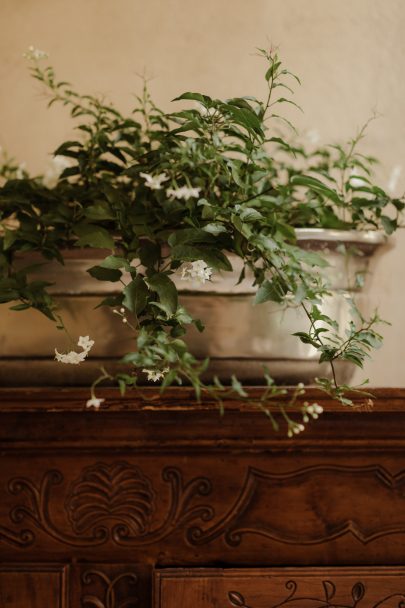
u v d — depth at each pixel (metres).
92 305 0.84
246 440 0.82
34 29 1.38
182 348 0.75
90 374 0.85
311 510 0.82
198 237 0.80
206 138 0.85
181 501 0.82
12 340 0.85
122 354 0.84
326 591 0.81
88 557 0.82
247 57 1.37
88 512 0.82
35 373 0.86
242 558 0.82
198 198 0.86
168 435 0.82
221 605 0.80
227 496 0.82
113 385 0.86
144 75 1.37
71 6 1.39
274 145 1.35
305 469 0.83
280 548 0.82
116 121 0.99
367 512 0.82
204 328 0.81
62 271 0.84
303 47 1.37
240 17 1.38
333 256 0.88
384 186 1.34
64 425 0.82
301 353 0.86
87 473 0.83
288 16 1.38
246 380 0.86
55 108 1.37
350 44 1.38
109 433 0.82
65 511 0.82
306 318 0.86
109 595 0.81
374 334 0.84
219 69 1.37
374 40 1.38
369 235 0.89
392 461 0.83
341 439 0.82
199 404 0.78
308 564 0.82
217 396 0.74
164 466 0.83
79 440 0.82
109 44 1.38
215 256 0.80
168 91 1.36
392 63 1.37
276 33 1.38
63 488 0.83
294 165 1.35
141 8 1.39
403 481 0.83
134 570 0.82
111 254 0.84
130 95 1.36
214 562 0.82
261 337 0.85
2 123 1.36
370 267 0.94
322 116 1.36
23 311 0.85
